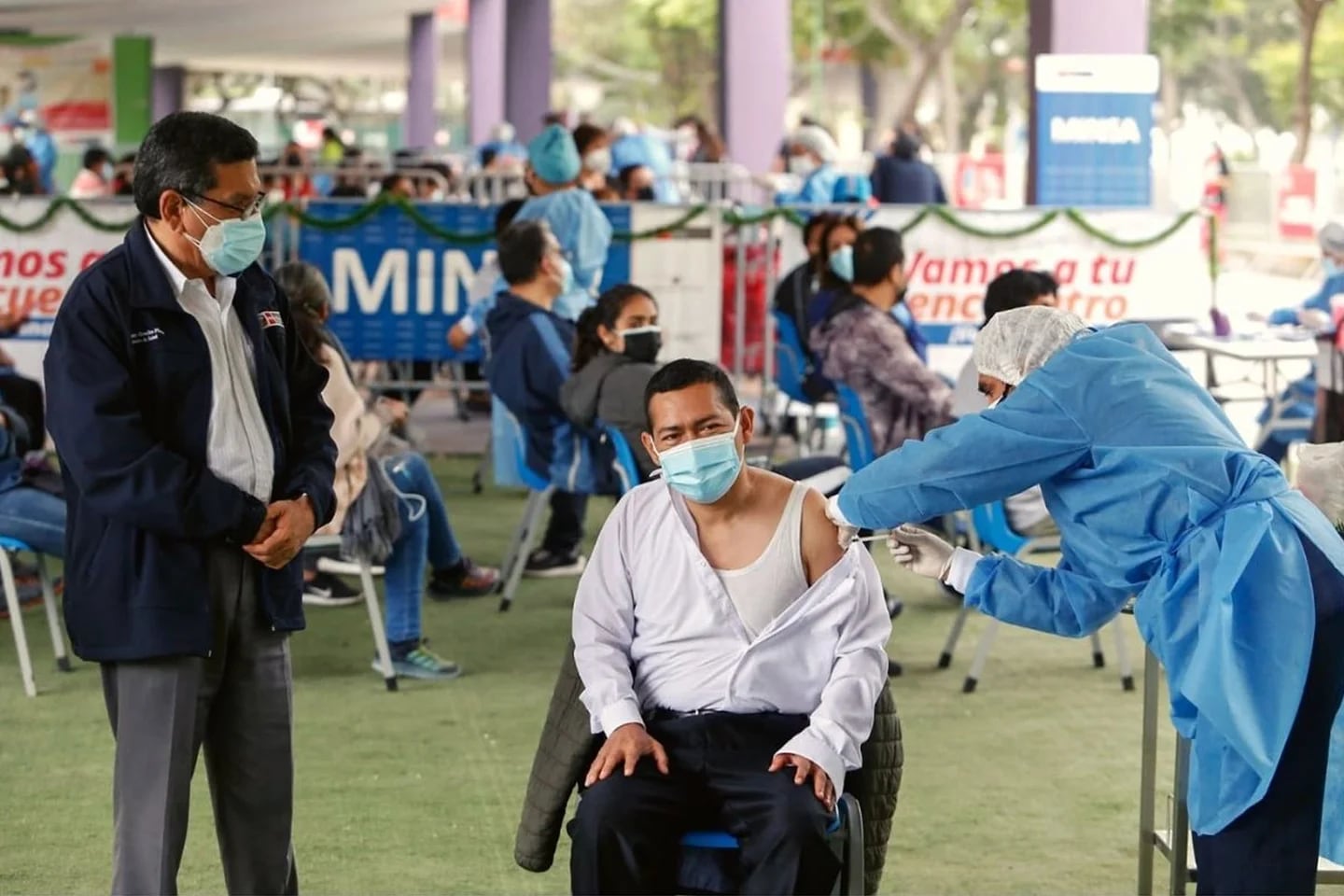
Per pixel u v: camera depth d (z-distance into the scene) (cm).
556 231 1116
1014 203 3064
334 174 1789
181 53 4650
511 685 775
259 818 451
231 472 429
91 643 422
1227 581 399
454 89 6794
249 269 445
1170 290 1253
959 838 596
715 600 439
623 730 427
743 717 437
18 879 554
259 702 444
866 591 440
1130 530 414
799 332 1178
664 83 6619
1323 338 1005
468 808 621
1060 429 418
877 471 426
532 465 905
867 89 5716
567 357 893
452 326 1254
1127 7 1437
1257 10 4994
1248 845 409
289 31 3775
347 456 745
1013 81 5931
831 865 413
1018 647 846
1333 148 3875
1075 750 690
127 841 427
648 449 444
